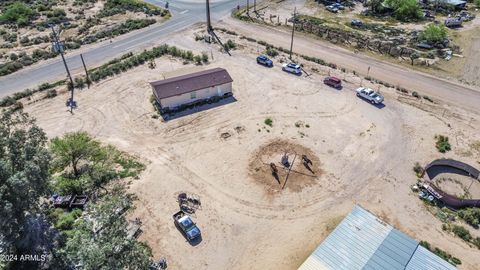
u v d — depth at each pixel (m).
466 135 46.44
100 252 23.56
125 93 54.72
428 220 34.94
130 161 41.84
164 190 38.03
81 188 37.22
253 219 35.00
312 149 43.88
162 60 64.25
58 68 61.78
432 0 94.56
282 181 39.38
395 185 38.91
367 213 31.58
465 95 54.56
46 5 90.25
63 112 50.41
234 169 40.94
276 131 46.94
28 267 28.64
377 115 50.03
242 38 72.75
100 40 72.12
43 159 27.97
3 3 93.00
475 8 92.25
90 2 94.06
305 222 34.75
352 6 93.50
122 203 31.69
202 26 78.44
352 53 67.25
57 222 33.06
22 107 51.19
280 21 81.69
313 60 64.31
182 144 44.72
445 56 66.12
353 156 42.81
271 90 55.62
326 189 38.41
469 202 35.97
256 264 30.98
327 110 51.03
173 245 32.28
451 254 31.53
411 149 43.94
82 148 38.59
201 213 35.44
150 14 85.38
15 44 70.06
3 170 24.73
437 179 40.19
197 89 51.47
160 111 50.75
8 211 24.81
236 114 50.25
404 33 76.75
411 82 57.97
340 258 27.80
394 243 28.91
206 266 30.69
